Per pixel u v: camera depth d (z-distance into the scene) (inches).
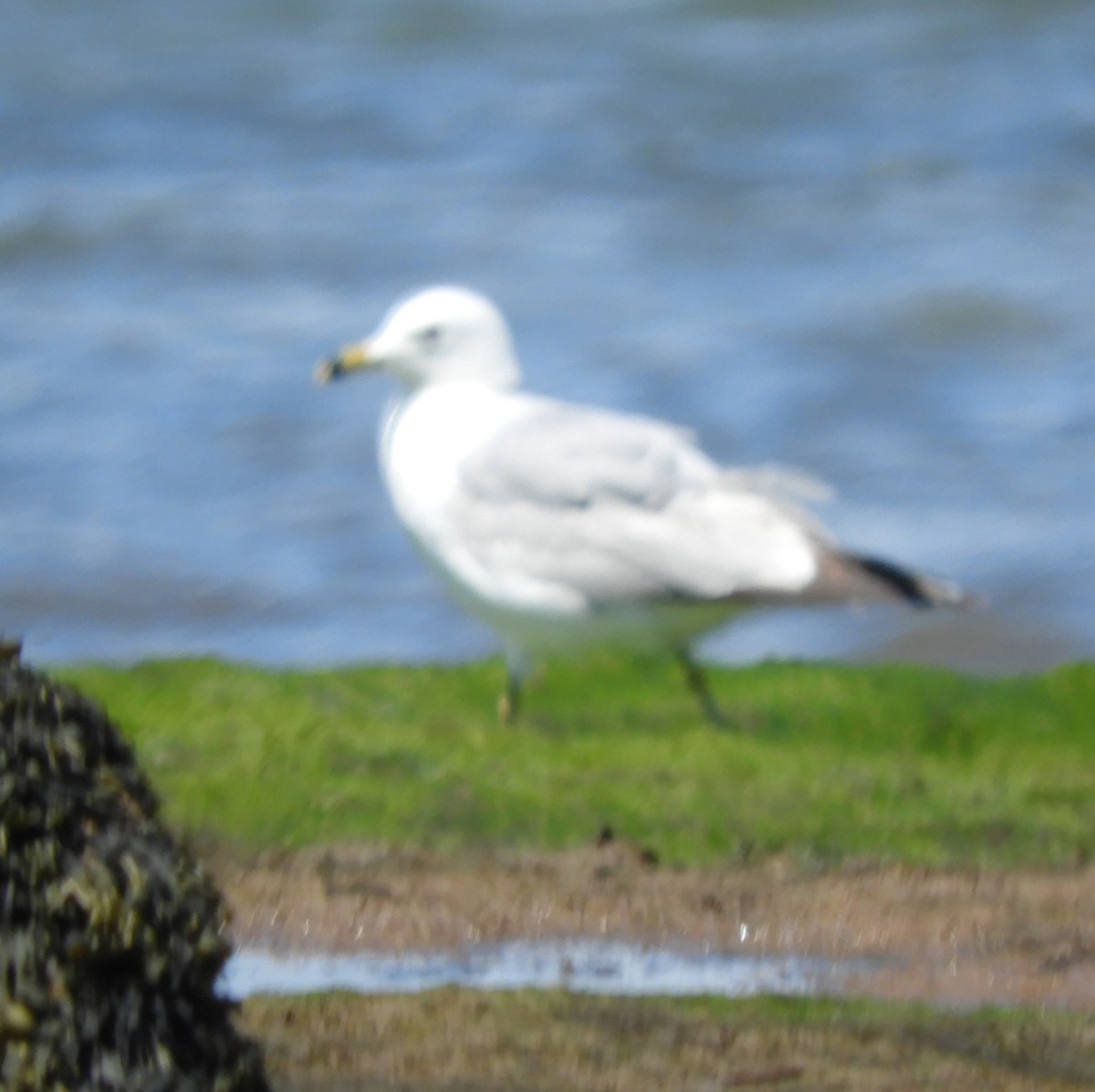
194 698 425.4
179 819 350.9
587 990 292.4
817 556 435.8
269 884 327.9
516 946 309.4
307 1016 275.9
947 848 357.1
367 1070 260.1
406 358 465.1
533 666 456.4
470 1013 279.3
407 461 455.2
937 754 430.6
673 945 310.8
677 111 1412.4
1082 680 471.5
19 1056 205.0
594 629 437.4
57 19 1663.4
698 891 331.0
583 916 320.2
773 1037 273.7
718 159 1321.4
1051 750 429.1
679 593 431.2
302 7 1684.3
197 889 216.4
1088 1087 260.4
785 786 385.1
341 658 676.1
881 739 438.3
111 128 1381.6
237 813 354.9
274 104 1439.5
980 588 729.6
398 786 372.5
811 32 1598.2
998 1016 283.9
